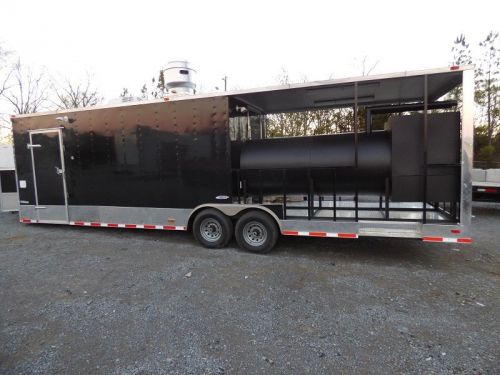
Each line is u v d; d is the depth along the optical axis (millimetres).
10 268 4617
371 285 3770
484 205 9781
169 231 6762
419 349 2502
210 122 5160
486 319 2949
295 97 5457
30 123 6676
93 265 4664
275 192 5250
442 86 4805
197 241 5676
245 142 5520
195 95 5203
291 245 5551
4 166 9438
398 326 2848
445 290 3600
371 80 4301
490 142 19656
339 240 5848
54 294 3693
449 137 4152
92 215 6289
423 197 4266
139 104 5617
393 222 4426
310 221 4793
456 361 2346
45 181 6684
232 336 2746
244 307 3273
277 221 4949
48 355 2529
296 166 4977
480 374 2199
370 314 3074
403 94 5320
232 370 2299
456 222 4293
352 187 4887
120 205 5996
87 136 6145
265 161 5137
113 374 2285
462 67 3885
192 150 5316
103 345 2650
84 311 3260
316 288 3713
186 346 2609
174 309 3260
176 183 5488
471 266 4371
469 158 3959
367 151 4715
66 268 4566
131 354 2518
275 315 3096
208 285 3855
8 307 3393
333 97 5508
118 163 5918
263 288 3740
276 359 2418
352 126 13438
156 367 2352
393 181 4426
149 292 3684
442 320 2939
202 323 2971
